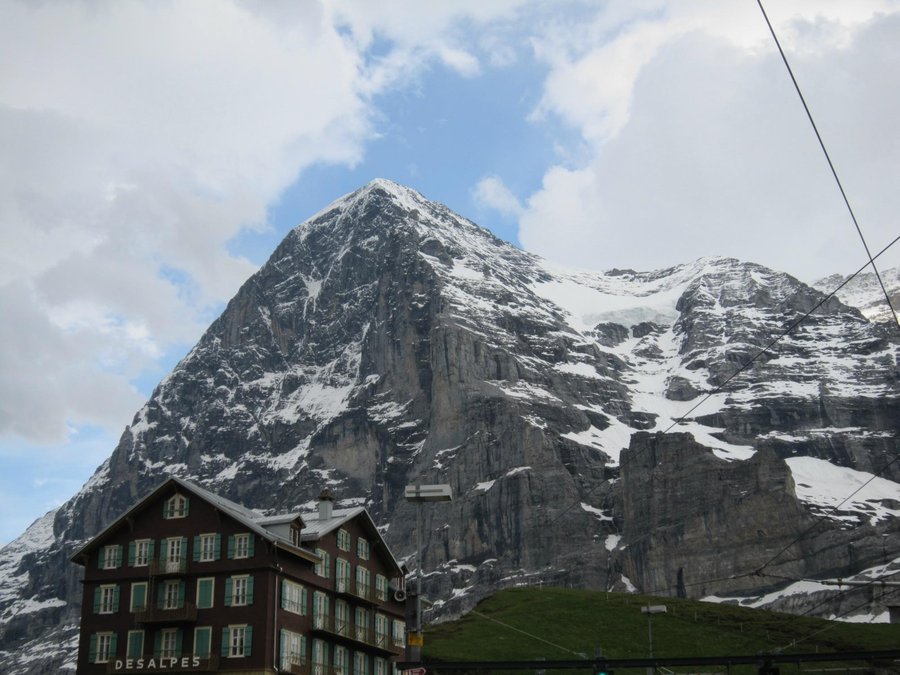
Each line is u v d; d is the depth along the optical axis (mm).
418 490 71188
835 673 177000
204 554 115625
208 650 111750
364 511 132375
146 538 118500
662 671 171125
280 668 111188
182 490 118812
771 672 75562
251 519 120812
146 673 111875
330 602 123375
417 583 68750
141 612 113938
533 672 162500
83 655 116312
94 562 119812
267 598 111625
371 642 128375
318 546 122438
